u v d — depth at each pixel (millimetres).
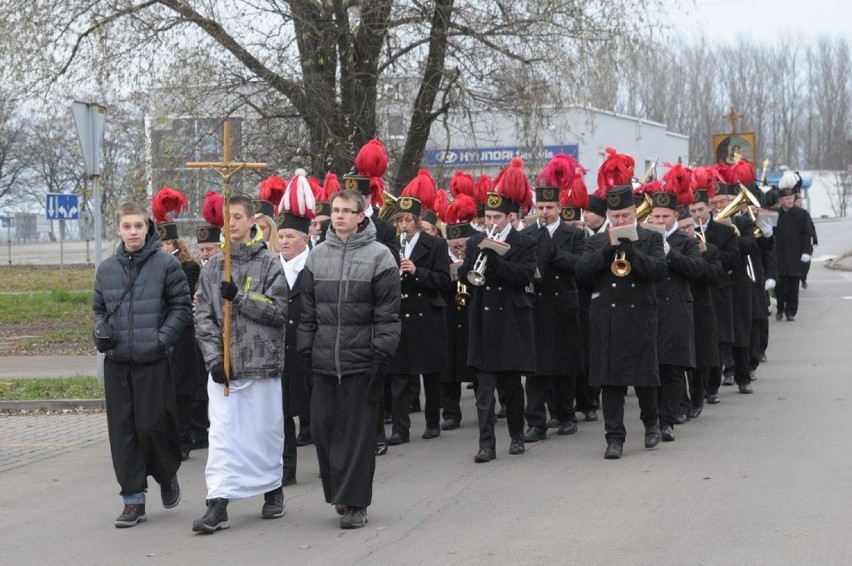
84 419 12102
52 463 9695
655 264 8859
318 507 7754
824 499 7148
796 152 88688
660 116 74125
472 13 18719
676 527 6637
